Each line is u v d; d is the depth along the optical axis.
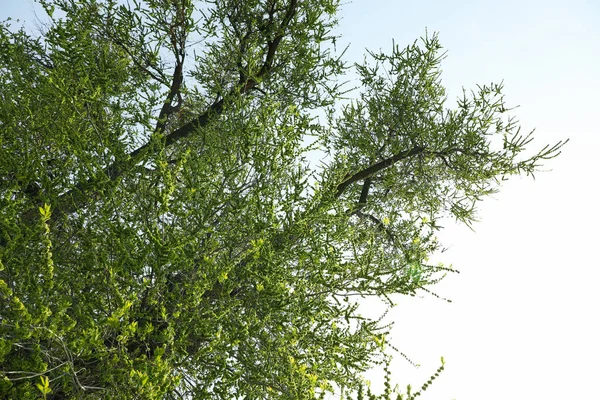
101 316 3.96
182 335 3.89
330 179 5.37
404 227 8.36
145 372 3.32
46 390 2.88
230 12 7.39
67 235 4.48
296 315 4.66
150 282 4.26
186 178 4.42
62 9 6.72
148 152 4.80
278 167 4.84
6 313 3.57
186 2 6.90
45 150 4.61
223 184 4.59
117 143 4.75
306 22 7.13
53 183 4.32
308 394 4.22
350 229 5.28
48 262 3.49
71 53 5.04
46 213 3.50
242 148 4.75
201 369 4.53
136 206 4.53
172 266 4.27
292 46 7.43
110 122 4.97
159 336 3.98
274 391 4.48
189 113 7.96
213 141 5.10
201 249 4.51
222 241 4.70
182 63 7.32
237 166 4.77
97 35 6.85
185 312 4.09
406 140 9.08
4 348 3.07
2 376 3.19
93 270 4.17
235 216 4.65
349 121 9.36
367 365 5.00
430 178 9.34
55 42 5.15
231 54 7.41
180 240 4.14
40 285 3.74
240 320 4.45
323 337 4.88
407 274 5.12
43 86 4.83
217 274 4.21
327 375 4.91
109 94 5.25
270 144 4.82
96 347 3.37
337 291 4.94
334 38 7.30
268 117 4.91
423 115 9.14
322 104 7.57
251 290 4.67
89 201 4.41
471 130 8.65
